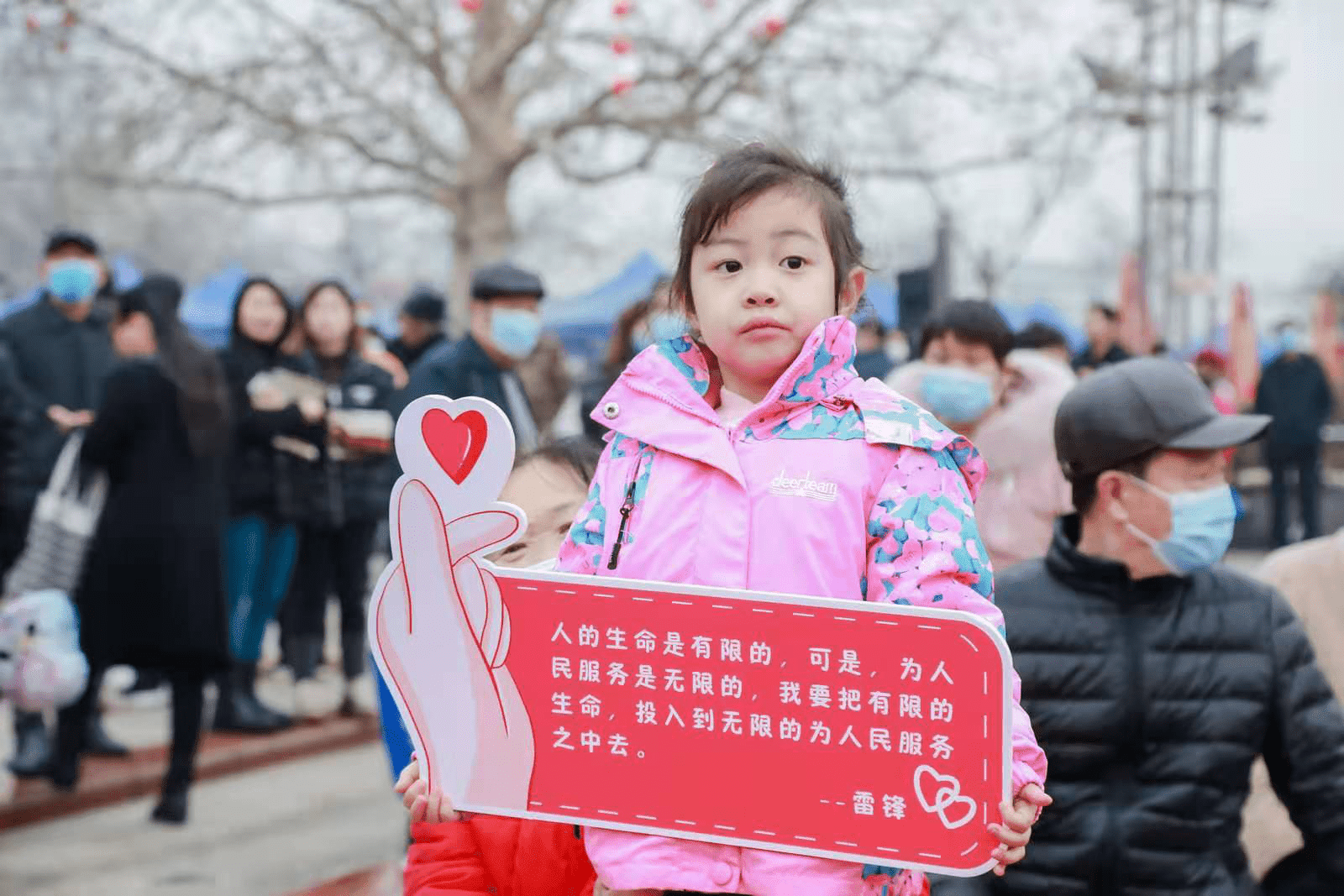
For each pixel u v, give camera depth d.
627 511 1.83
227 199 16.05
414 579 1.82
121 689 7.97
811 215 1.78
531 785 1.80
